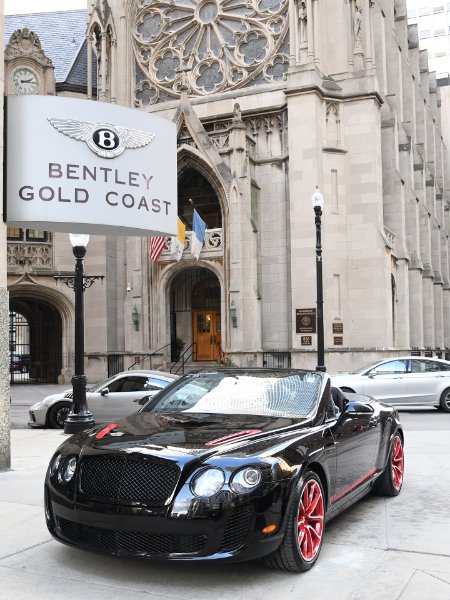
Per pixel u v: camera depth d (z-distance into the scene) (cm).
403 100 4094
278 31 3141
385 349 2727
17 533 635
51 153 1014
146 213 1118
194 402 665
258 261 2936
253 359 2786
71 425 1338
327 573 527
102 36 3362
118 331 3244
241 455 510
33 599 478
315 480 557
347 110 2894
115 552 499
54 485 543
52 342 3362
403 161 3709
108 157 1066
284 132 2991
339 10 2952
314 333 2709
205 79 3275
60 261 3216
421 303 3653
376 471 751
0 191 973
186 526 479
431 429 1458
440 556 569
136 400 1466
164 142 1162
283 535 504
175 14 3375
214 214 3153
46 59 3331
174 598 479
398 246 3303
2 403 943
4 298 955
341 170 2869
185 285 3225
